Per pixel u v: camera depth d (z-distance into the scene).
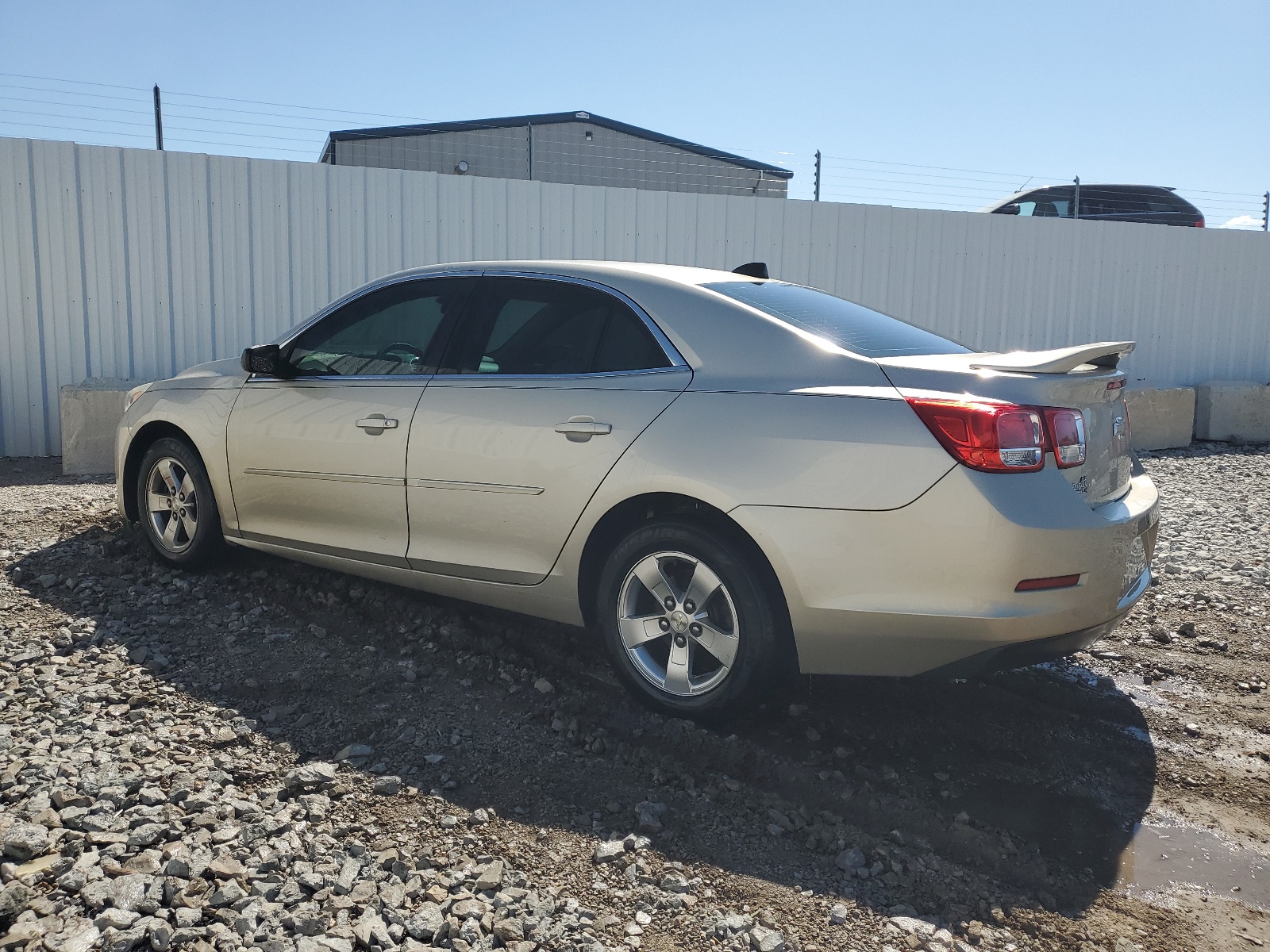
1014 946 2.20
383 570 3.91
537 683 3.50
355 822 2.57
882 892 2.38
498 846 2.50
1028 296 12.25
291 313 9.47
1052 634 2.79
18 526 5.45
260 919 2.12
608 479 3.18
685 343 3.23
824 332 3.21
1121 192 13.95
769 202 11.01
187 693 3.32
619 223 10.46
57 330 8.85
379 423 3.76
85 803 2.52
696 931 2.19
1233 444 11.88
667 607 3.18
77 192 8.77
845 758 3.10
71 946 1.97
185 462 4.50
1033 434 2.74
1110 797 2.96
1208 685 3.93
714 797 2.80
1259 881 2.53
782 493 2.88
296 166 9.35
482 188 9.95
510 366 3.55
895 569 2.77
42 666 3.45
